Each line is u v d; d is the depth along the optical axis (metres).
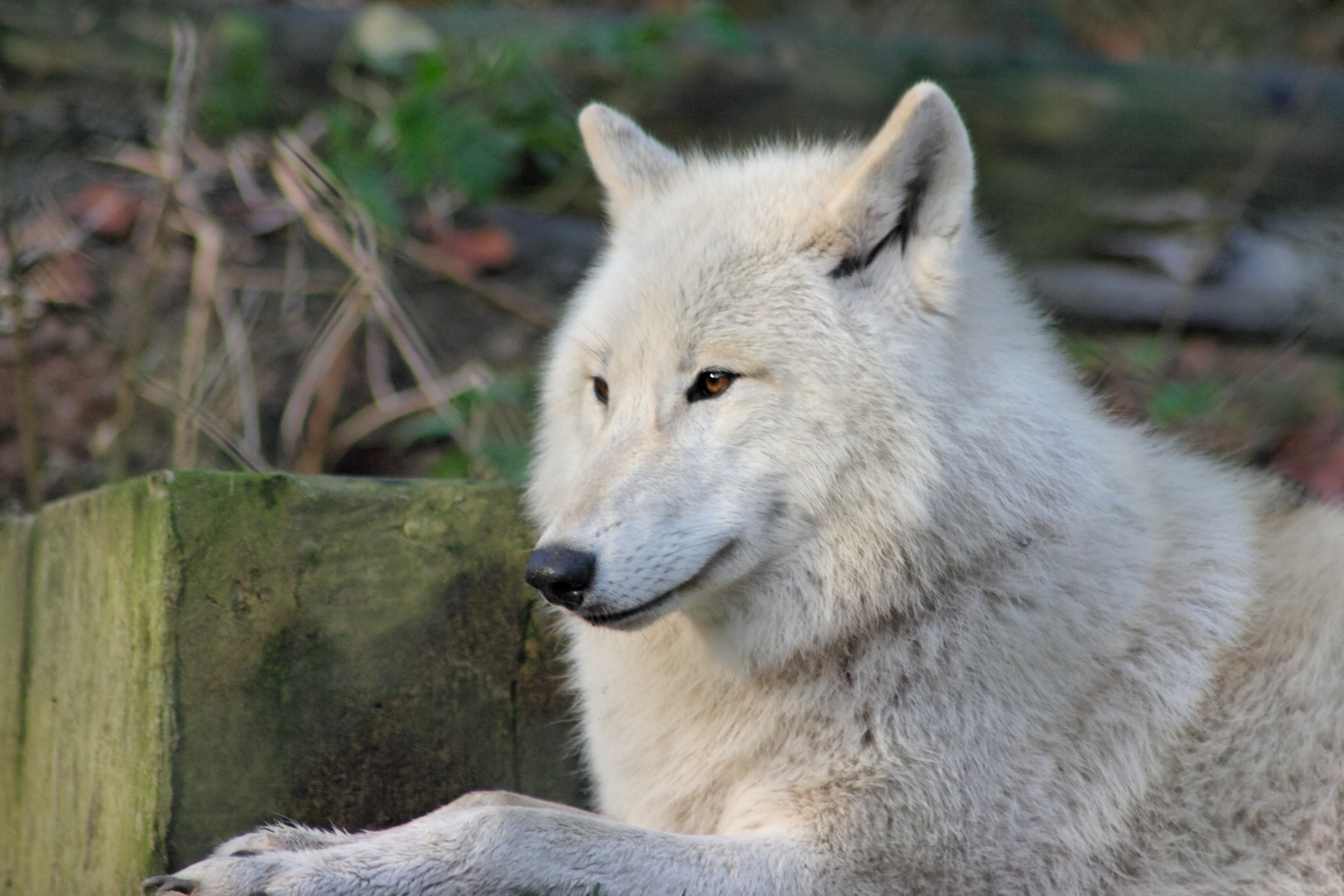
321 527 6.00
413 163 11.55
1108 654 5.55
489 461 9.21
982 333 5.62
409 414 10.92
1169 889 5.47
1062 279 12.99
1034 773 5.38
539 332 11.80
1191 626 5.71
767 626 5.54
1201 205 13.82
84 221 11.44
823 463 5.37
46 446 10.02
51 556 6.62
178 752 5.59
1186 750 5.61
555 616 6.52
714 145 14.33
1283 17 21.19
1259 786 5.53
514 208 13.23
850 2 20.38
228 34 12.52
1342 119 14.55
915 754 5.33
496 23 13.62
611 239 6.74
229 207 11.94
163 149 10.81
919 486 5.32
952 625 5.43
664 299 5.62
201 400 10.07
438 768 6.29
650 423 5.52
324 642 6.00
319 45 13.63
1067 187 14.30
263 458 10.20
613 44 12.68
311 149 12.36
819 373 5.39
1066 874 5.39
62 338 10.71
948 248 5.47
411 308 11.47
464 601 6.35
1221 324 12.83
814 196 5.82
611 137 6.75
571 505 5.30
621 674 6.03
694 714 5.80
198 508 5.71
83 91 12.74
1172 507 6.06
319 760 5.96
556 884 4.84
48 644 6.62
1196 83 15.30
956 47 16.05
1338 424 11.36
